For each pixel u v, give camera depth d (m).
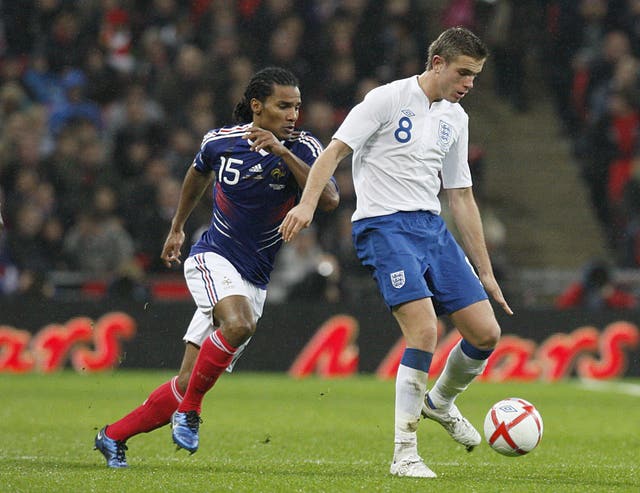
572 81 75.31
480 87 76.50
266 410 39.50
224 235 23.58
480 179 65.81
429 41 71.25
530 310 56.62
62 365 55.66
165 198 60.50
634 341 56.53
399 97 23.00
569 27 75.44
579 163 72.44
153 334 56.09
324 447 28.73
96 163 63.50
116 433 23.31
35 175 62.50
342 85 69.06
